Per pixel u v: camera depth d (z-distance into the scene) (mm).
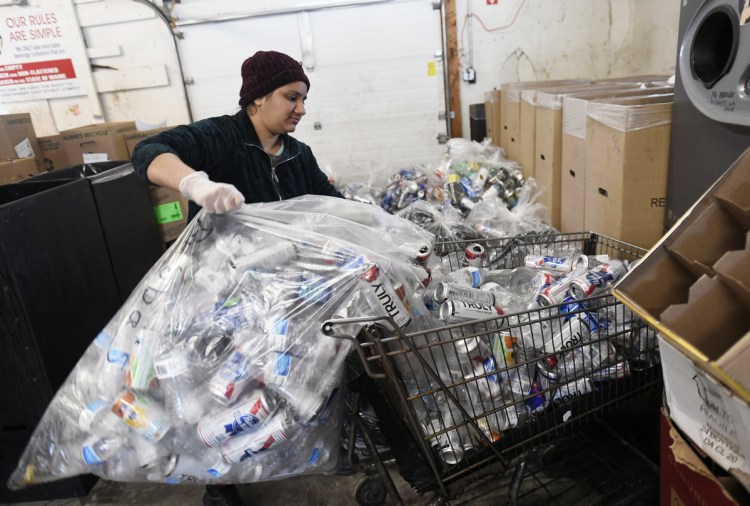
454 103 4023
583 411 1292
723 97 1221
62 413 1144
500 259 1823
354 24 3838
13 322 1608
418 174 3240
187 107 4148
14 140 3012
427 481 1209
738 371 606
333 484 1737
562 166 2219
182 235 1227
